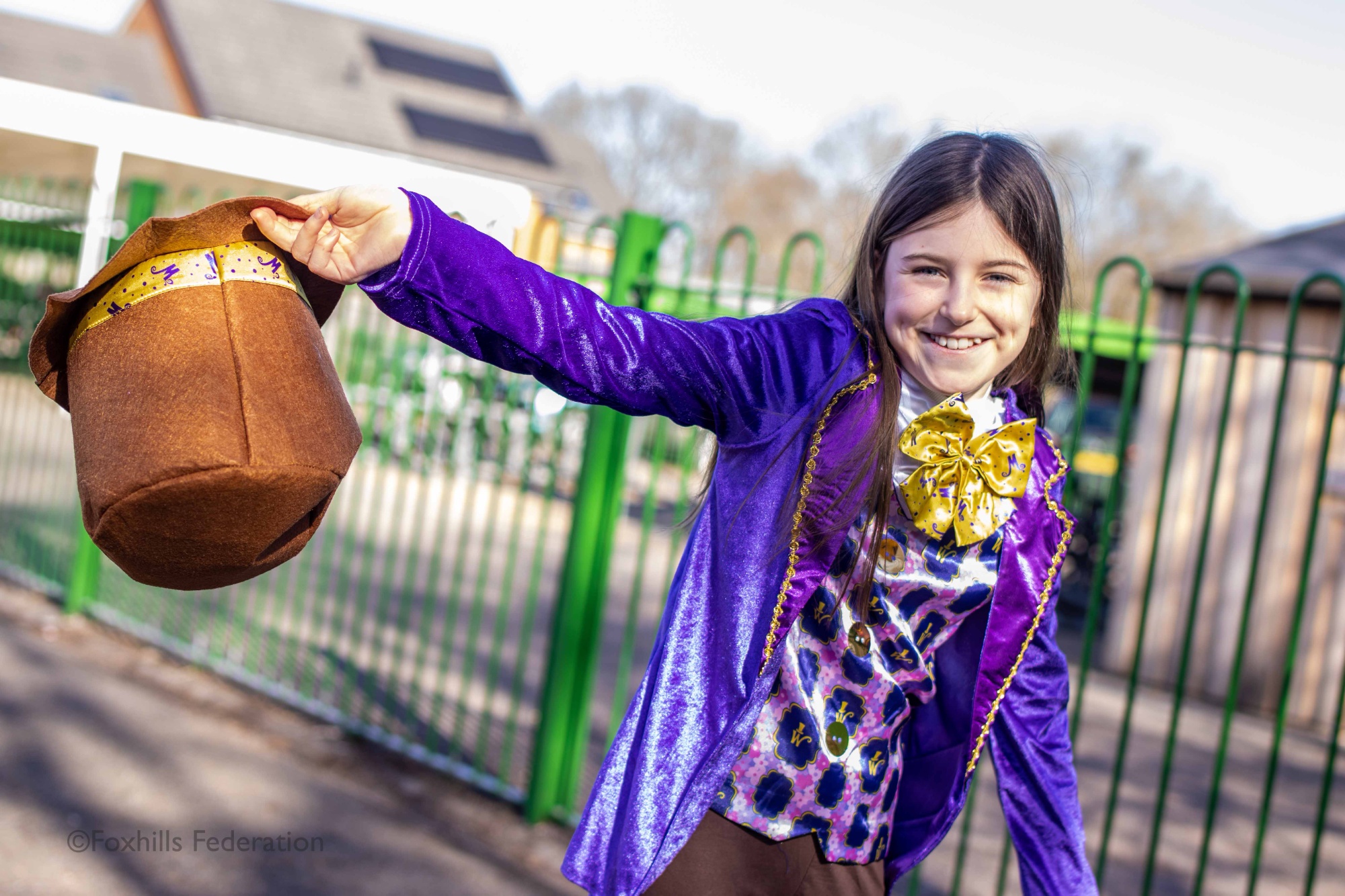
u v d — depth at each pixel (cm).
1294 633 278
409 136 3262
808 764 144
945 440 139
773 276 1998
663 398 128
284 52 3278
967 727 154
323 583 463
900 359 144
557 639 359
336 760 389
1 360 605
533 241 373
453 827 351
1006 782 159
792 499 135
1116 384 1118
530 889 317
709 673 138
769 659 135
